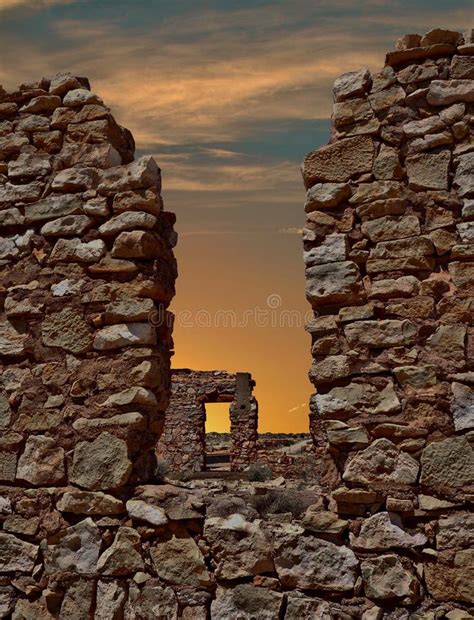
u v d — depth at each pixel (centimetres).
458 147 571
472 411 539
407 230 570
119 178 647
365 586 546
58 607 617
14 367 659
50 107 685
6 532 640
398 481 547
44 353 650
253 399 2325
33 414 646
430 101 579
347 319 574
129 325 629
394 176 578
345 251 579
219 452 3091
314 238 589
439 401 546
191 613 577
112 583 602
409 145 580
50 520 627
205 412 2378
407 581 537
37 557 627
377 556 546
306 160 599
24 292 662
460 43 585
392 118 585
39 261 662
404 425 551
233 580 575
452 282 559
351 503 557
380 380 562
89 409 630
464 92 572
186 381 2358
